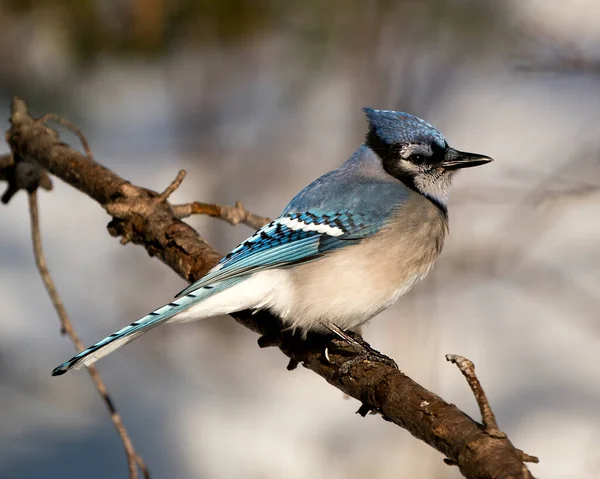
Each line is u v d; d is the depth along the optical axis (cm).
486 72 1435
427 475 991
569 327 1185
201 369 1159
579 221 1332
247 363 1172
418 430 567
